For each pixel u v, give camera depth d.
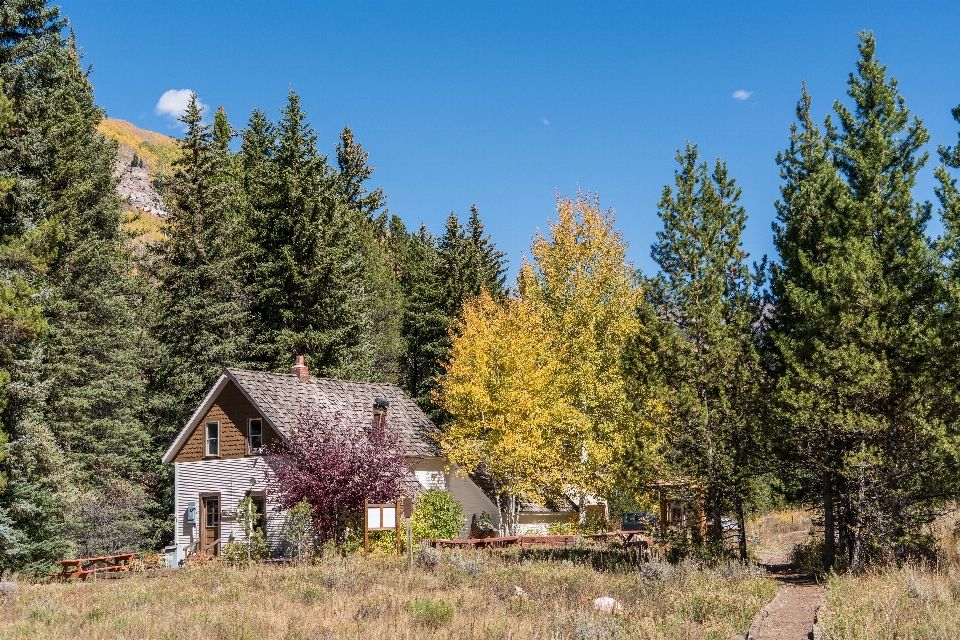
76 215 38.44
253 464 33.06
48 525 26.86
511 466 33.69
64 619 14.87
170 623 13.74
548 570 20.72
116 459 36.53
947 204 19.55
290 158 46.97
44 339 32.56
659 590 16.72
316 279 44.59
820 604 14.78
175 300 44.75
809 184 24.97
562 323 35.94
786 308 24.30
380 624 13.27
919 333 20.00
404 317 63.22
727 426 22.91
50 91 34.31
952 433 19.98
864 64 23.47
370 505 24.58
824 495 22.56
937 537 22.27
